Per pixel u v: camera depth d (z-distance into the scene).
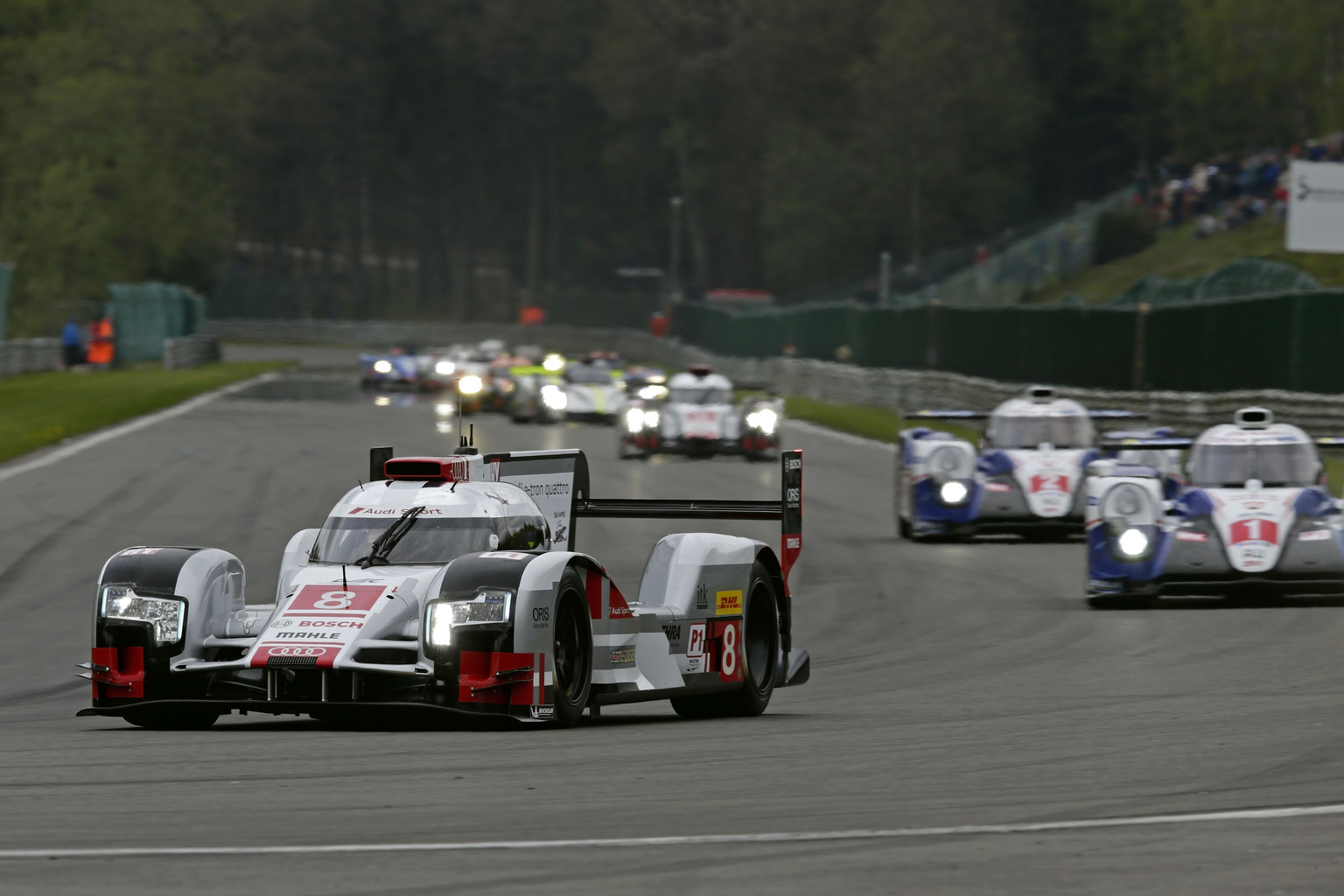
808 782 26.16
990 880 19.31
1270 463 57.25
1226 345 110.88
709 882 19.20
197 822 22.70
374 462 36.91
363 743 30.14
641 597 35.22
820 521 85.19
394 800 24.45
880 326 194.00
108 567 32.53
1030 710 35.28
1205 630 49.62
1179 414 112.38
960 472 74.62
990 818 23.09
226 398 191.62
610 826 22.50
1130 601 57.09
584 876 19.47
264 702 30.41
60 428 131.38
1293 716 33.47
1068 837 21.72
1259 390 106.12
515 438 137.50
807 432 153.88
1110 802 24.33
